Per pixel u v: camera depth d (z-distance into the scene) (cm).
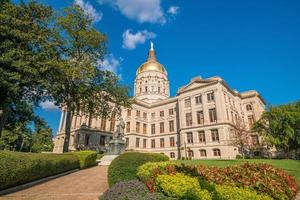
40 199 940
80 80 2689
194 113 4831
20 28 2277
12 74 2055
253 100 5462
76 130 5222
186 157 4447
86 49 2936
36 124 4256
